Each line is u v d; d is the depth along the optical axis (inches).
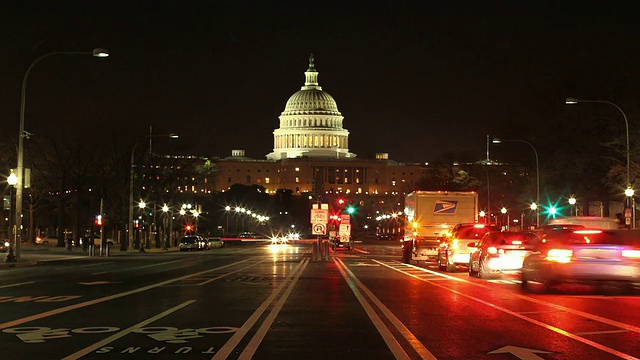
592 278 865.5
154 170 3083.2
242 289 959.6
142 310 704.4
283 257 2240.4
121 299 814.5
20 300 800.3
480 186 3826.3
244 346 495.2
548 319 644.1
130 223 2829.7
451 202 1738.4
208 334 549.0
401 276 1259.8
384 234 6373.0
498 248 1152.2
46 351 473.1
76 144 3046.3
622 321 629.0
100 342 510.0
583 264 865.5
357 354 466.0
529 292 922.1
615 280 863.1
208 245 3262.8
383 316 665.0
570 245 876.0
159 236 3499.0
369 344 505.0
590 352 473.1
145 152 3004.4
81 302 778.8
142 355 460.4
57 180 3206.2
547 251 892.0
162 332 558.3
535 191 3105.3
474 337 538.0
